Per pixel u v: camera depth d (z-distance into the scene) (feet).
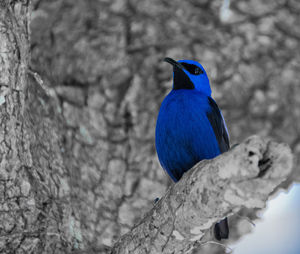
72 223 25.22
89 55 40.55
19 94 20.81
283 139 41.24
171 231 14.33
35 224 21.26
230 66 42.32
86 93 39.32
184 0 45.98
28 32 21.98
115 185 37.29
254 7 46.44
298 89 42.32
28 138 21.88
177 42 42.29
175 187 13.91
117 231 36.09
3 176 20.39
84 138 38.11
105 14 43.27
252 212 38.29
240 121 41.27
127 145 38.42
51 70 40.04
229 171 11.33
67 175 26.63
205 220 13.06
